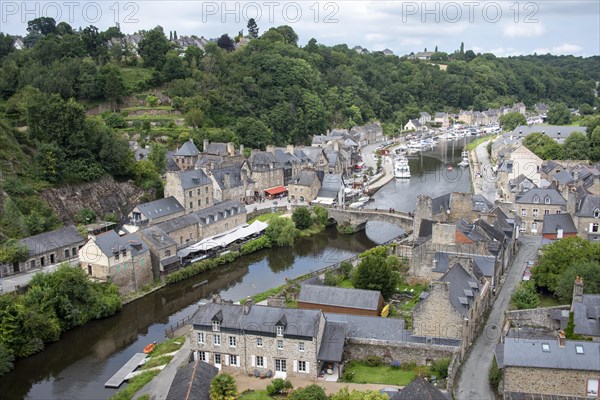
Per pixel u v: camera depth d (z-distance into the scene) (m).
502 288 101.62
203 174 154.25
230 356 79.19
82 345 93.56
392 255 116.75
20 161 138.75
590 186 137.00
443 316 77.62
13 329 87.81
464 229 105.44
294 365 76.44
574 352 66.31
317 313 77.38
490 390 69.81
